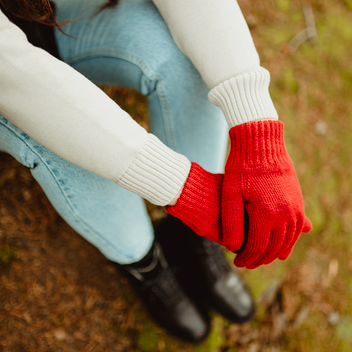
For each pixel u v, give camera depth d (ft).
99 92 1.82
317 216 4.78
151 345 3.89
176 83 2.48
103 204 2.37
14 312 3.72
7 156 3.95
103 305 3.96
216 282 3.75
